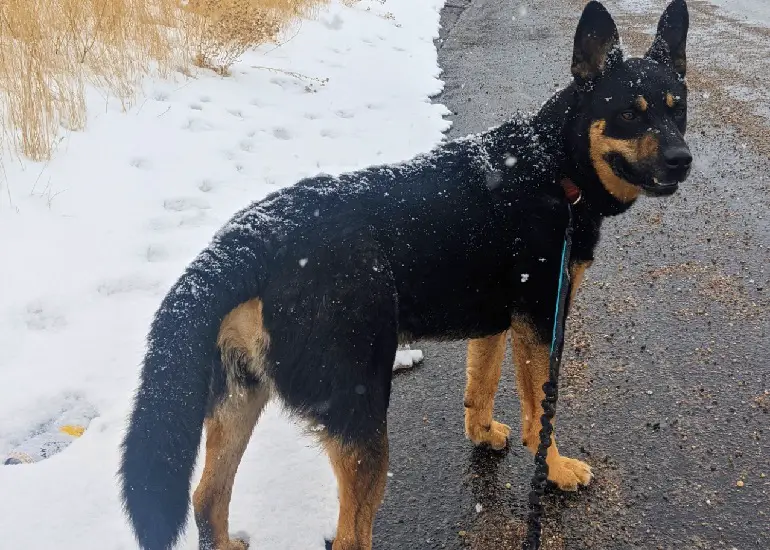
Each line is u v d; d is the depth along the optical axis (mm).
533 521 889
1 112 1933
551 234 1026
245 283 860
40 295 1391
